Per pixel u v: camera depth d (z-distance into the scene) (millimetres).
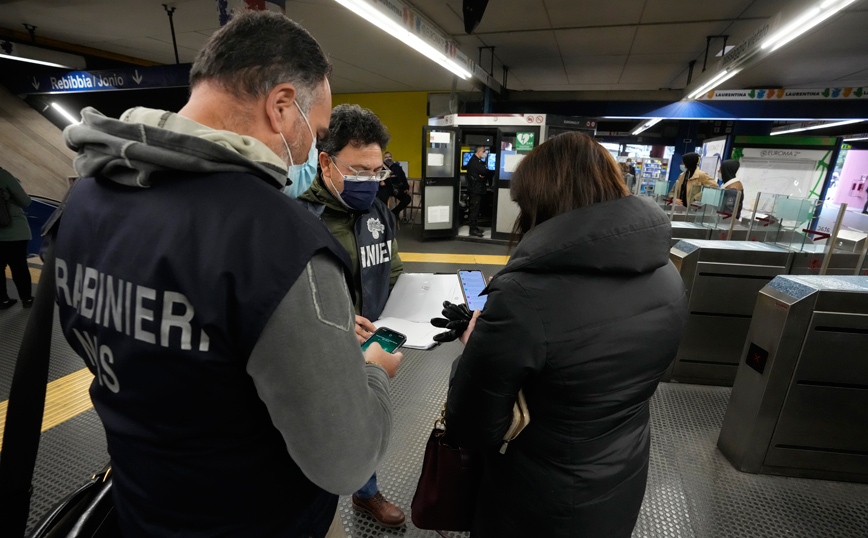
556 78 9602
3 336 3506
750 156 10109
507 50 7301
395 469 2158
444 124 8117
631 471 971
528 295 810
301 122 668
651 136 15352
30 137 8141
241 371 546
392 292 1519
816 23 3717
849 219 14844
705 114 9078
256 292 509
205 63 608
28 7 5680
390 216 1568
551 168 896
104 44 7527
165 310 522
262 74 597
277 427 563
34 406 738
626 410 922
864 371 2008
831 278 2129
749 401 2195
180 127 563
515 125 7406
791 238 3004
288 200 573
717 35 6055
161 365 537
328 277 566
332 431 566
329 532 859
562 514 934
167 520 631
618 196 881
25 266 4027
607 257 803
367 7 3744
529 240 855
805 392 2072
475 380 849
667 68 8156
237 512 635
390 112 11641
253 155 584
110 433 626
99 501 805
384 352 846
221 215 523
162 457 592
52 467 2111
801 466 2174
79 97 8812
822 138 9547
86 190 633
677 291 940
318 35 6410
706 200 4289
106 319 570
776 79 8570
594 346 815
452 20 5812
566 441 898
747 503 2035
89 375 2924
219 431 577
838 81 8422
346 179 1314
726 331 2982
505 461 982
